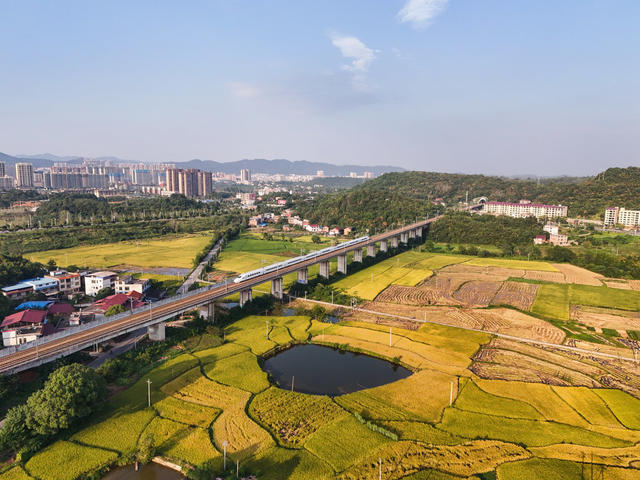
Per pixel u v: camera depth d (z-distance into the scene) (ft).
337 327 493.77
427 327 496.64
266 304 569.23
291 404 318.45
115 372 350.43
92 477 236.22
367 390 342.85
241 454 258.16
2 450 256.32
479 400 329.93
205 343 430.20
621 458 263.90
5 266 620.49
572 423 303.68
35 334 407.85
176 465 248.73
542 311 563.07
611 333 485.97
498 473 247.09
